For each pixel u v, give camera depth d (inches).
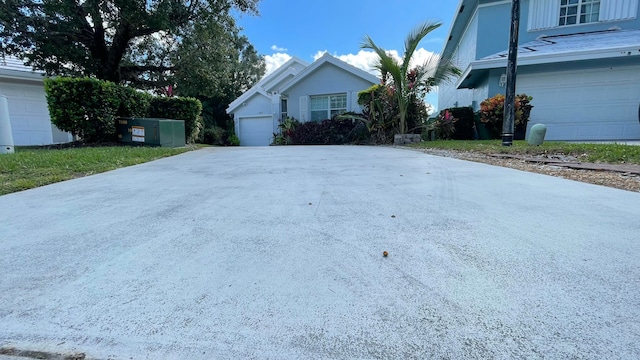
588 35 351.3
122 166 173.0
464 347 34.2
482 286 45.3
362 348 34.7
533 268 49.8
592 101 306.2
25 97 425.1
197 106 378.3
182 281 48.7
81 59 400.8
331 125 428.8
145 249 60.7
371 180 123.4
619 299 41.2
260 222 75.2
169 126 301.6
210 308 41.9
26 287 47.6
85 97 275.4
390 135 347.6
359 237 64.4
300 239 64.1
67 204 93.4
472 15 428.1
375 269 51.1
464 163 166.2
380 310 40.8
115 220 78.2
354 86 453.1
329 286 46.5
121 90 300.8
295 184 119.0
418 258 54.5
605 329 35.9
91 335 37.3
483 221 72.1
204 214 82.5
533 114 324.2
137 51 495.2
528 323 37.4
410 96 328.8
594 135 308.7
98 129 290.0
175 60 478.9
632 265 49.9
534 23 383.9
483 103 317.4
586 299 41.4
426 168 150.6
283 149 302.0
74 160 174.4
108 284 48.2
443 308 40.7
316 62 461.1
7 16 336.5
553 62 295.7
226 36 465.7
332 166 165.6
